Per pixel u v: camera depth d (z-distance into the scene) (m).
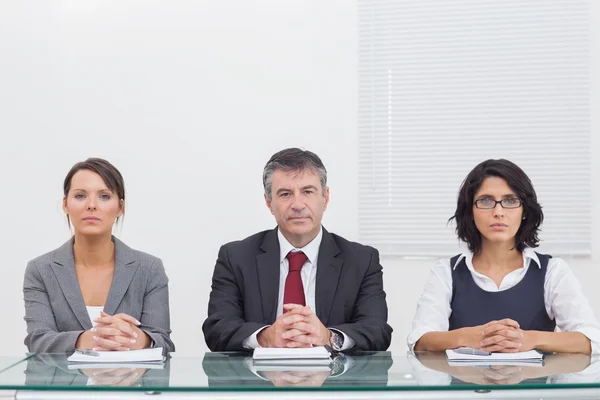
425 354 1.97
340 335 2.30
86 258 2.60
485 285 2.55
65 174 4.17
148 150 4.16
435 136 4.11
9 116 4.19
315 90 4.14
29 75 4.20
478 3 4.10
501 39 4.09
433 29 4.12
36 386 1.47
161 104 4.15
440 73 4.11
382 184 4.12
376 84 4.13
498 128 4.07
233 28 4.15
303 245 2.62
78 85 4.18
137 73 4.17
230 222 4.13
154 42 4.17
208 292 4.14
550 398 1.46
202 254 4.14
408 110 4.12
